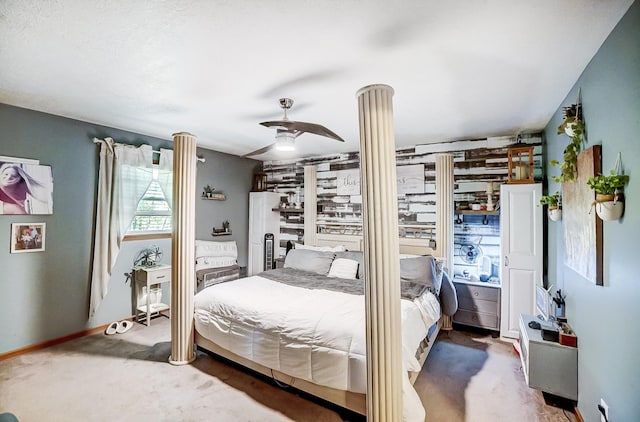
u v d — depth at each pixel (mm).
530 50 1863
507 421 2119
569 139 2510
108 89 2525
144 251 4094
